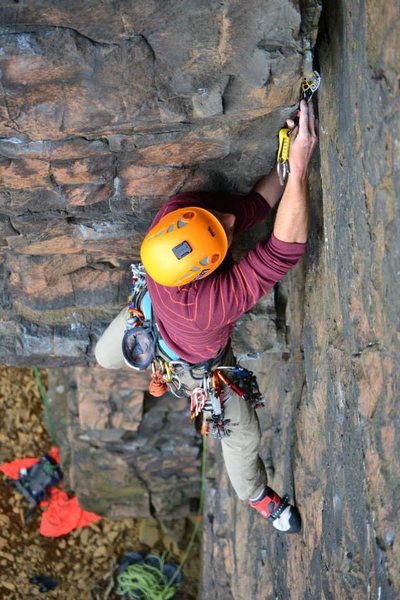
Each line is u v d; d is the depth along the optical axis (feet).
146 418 19.92
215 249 10.29
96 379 18.48
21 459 24.93
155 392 12.47
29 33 9.11
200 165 11.53
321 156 10.77
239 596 17.24
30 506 24.20
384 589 9.36
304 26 9.27
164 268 10.27
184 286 10.55
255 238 13.64
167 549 23.67
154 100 9.88
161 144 10.84
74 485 22.58
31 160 11.00
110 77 9.59
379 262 8.87
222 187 12.01
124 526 23.98
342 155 9.79
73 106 9.95
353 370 10.19
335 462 11.29
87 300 14.44
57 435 24.12
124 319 13.24
